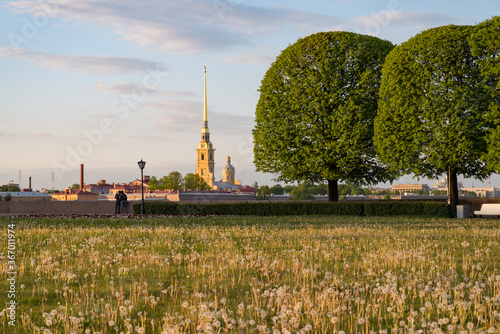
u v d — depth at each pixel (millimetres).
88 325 6938
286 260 11875
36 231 19609
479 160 34844
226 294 8547
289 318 7051
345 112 36188
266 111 39250
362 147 36625
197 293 7863
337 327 6699
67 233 18859
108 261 11531
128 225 23672
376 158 37656
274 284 9352
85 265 11320
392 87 33969
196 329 6457
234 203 35625
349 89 37406
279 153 38281
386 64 34750
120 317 7223
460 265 11164
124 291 8836
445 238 16656
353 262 11773
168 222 26031
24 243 15664
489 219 29094
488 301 7172
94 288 9055
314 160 37156
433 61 32688
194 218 29531
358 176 39125
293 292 8117
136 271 10672
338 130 36281
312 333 6492
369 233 18172
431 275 9836
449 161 32344
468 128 32031
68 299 8383
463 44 32406
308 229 19891
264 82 39656
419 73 33000
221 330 6680
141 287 8828
